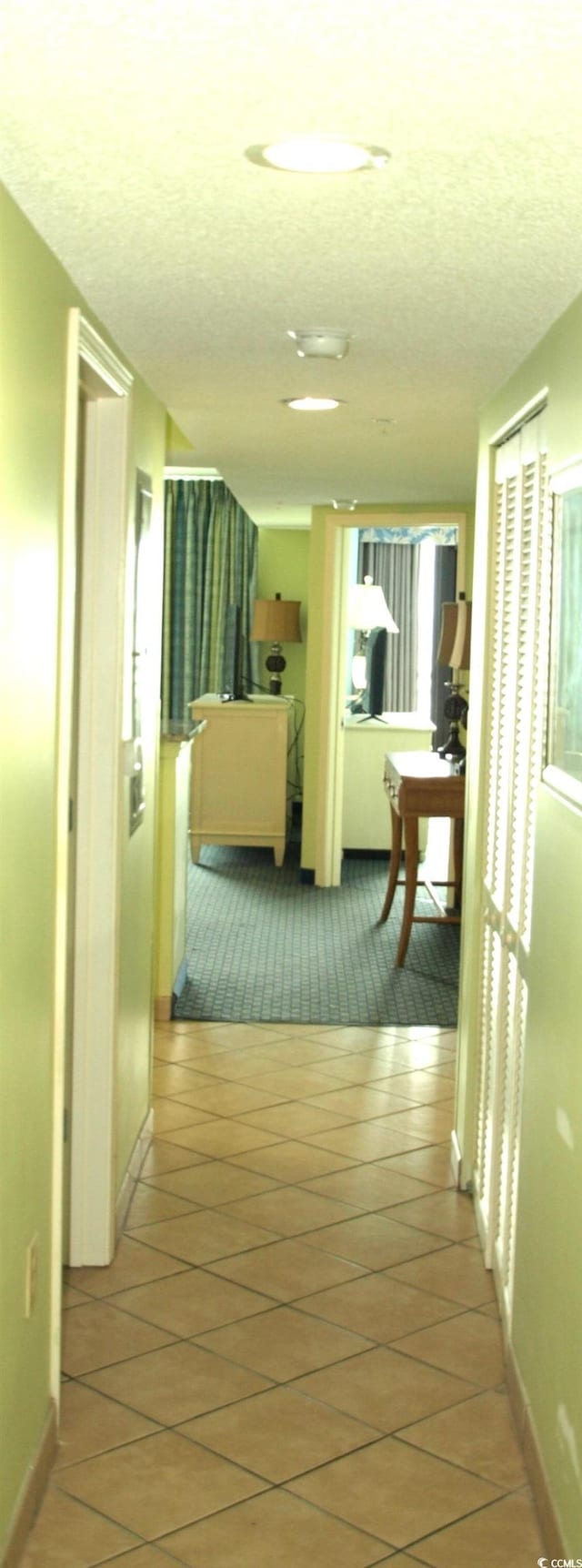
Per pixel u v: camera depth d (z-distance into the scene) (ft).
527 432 10.29
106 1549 8.00
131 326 9.62
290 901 27.17
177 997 20.11
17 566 6.91
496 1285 11.27
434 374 11.03
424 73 4.83
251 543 34.53
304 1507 8.47
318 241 7.20
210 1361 10.19
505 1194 10.95
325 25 4.42
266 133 5.55
